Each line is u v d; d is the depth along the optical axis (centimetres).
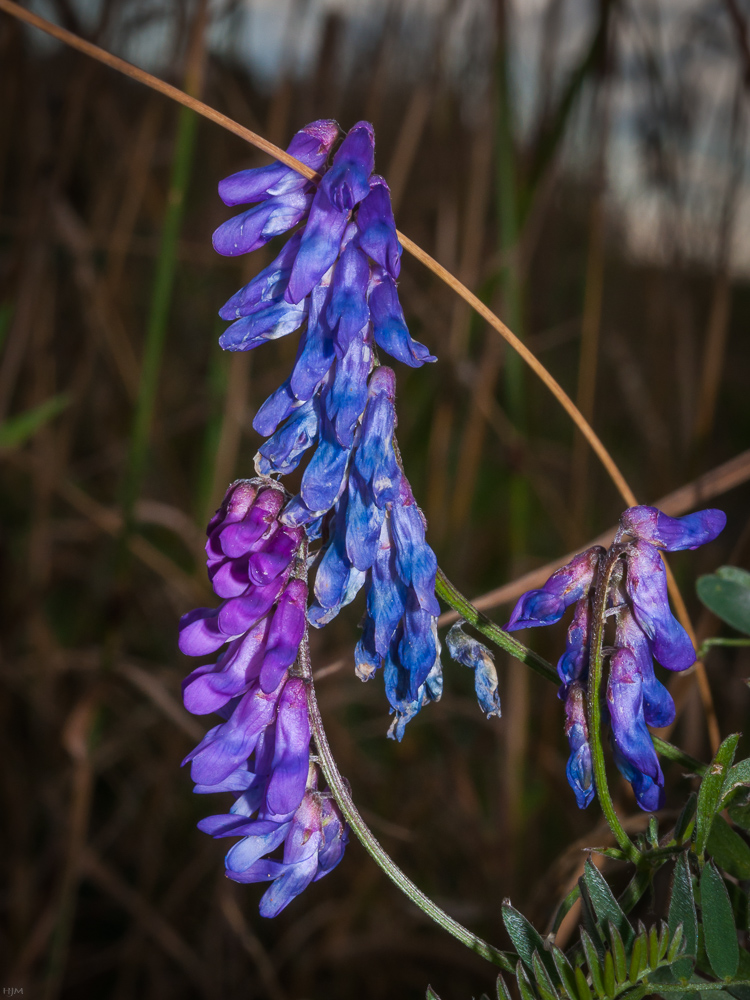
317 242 18
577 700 19
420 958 36
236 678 19
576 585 19
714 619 28
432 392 43
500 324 22
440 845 38
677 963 18
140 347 50
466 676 45
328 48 42
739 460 27
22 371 48
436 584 19
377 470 19
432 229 46
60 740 40
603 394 55
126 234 43
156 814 39
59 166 40
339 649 41
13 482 52
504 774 37
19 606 42
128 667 34
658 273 43
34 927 37
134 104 49
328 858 19
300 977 35
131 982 36
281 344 47
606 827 24
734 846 19
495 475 51
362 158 18
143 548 40
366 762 41
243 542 18
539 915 24
